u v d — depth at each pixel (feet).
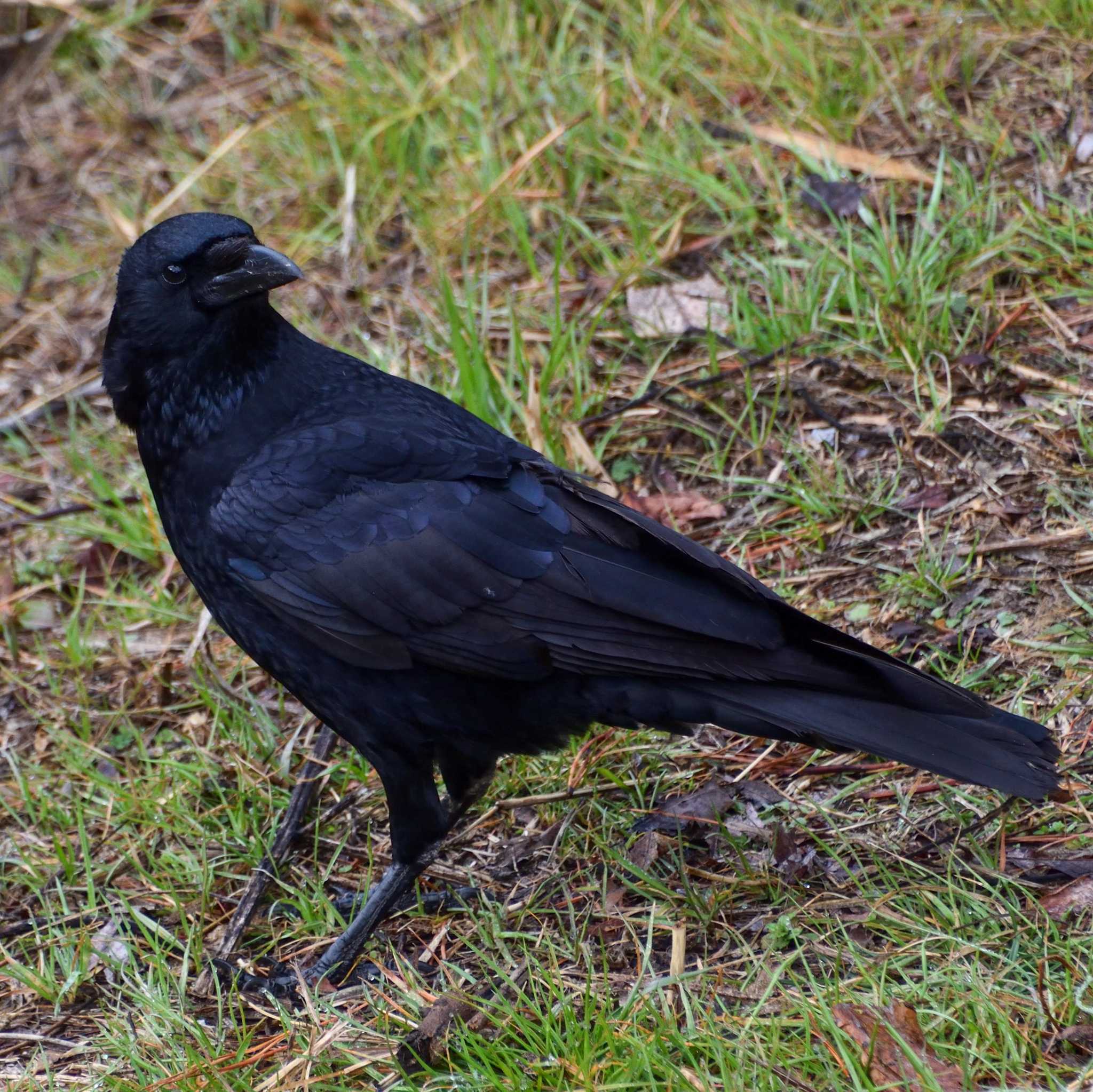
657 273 39.17
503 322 39.37
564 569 24.34
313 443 25.39
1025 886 23.71
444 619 24.57
